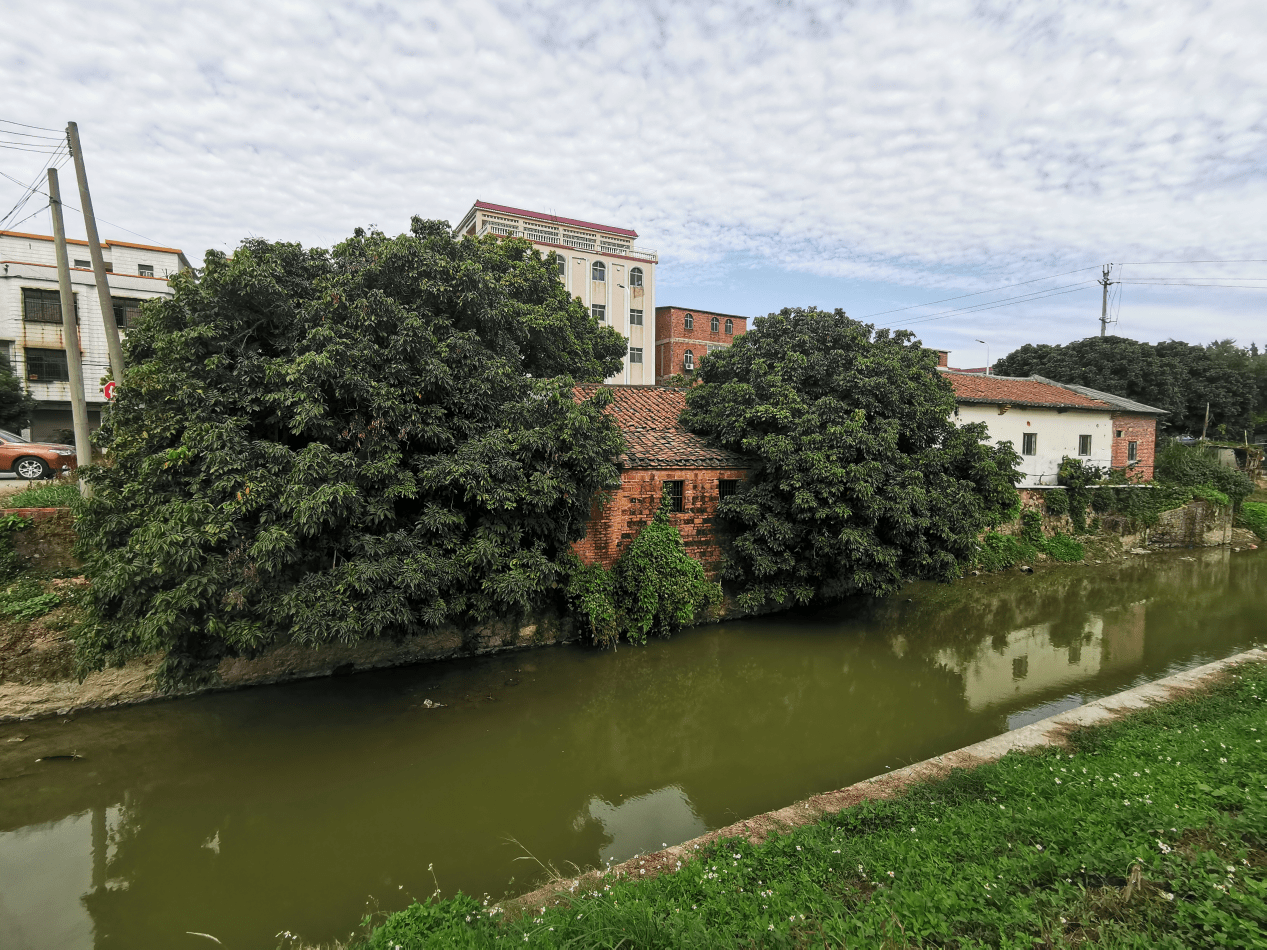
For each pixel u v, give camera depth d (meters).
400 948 3.74
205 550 6.55
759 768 7.28
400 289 8.25
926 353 13.17
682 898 4.09
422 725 8.10
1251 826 3.98
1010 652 11.48
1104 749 6.10
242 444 6.85
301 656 9.07
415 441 7.95
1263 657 9.10
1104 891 3.54
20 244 22.50
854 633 12.09
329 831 6.09
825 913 3.77
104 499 6.90
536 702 8.82
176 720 8.03
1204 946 3.01
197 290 7.33
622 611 10.62
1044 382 26.19
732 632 11.76
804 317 12.61
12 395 18.89
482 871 5.45
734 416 11.81
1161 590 16.28
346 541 7.29
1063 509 20.22
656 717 8.67
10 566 8.48
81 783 6.83
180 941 4.68
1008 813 4.79
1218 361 35.47
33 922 4.93
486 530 8.07
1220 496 23.00
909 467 10.93
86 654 6.60
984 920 3.40
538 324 10.74
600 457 8.95
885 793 5.59
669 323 38.59
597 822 6.23
